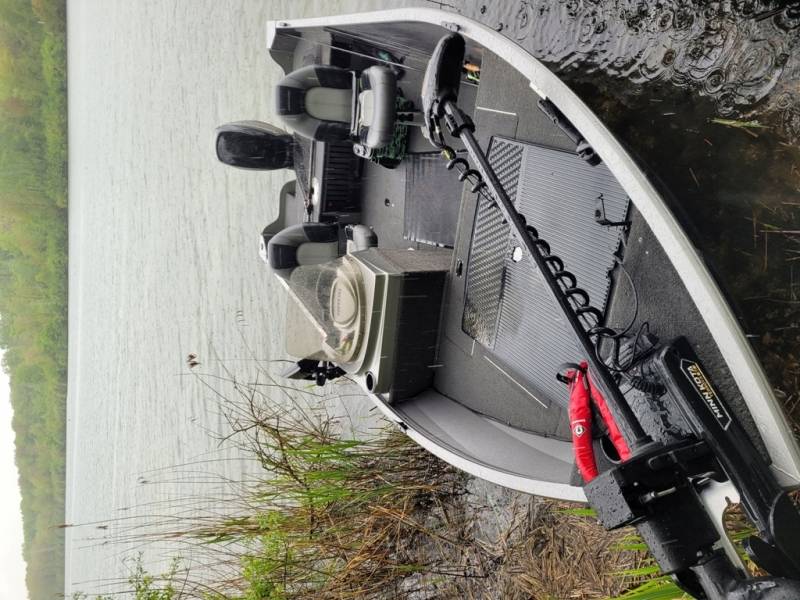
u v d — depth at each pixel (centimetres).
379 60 364
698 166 223
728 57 223
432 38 302
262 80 787
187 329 919
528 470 241
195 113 961
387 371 296
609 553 330
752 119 215
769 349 209
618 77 253
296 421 524
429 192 344
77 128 1917
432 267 300
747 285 210
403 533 436
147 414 1016
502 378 272
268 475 568
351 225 389
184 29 991
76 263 1884
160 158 1105
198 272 912
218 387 790
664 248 189
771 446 179
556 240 239
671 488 164
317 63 399
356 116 349
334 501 447
